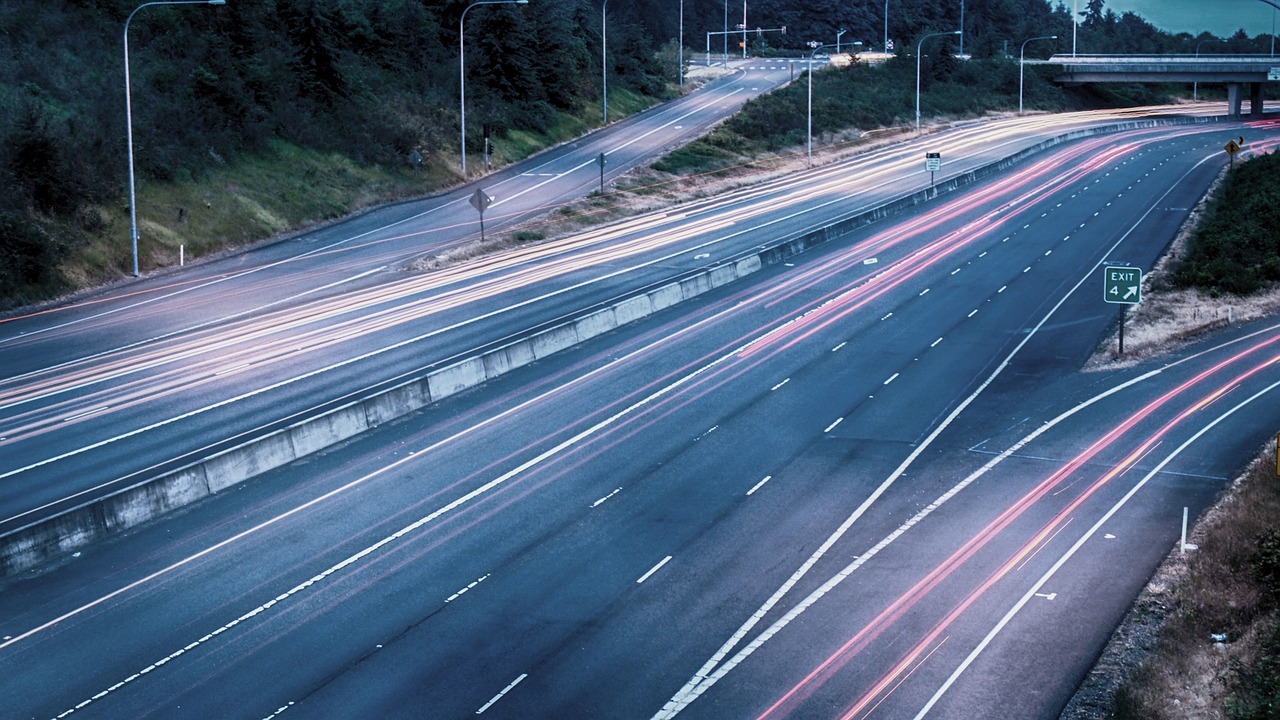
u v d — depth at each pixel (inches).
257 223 2400.3
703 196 3161.9
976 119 5007.4
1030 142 4227.4
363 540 983.6
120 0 2829.7
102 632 812.0
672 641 800.9
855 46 7549.2
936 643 799.7
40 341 1631.4
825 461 1195.3
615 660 773.3
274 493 1100.5
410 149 3090.6
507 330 1706.4
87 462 1149.7
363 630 816.3
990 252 2342.5
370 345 1621.6
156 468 1132.5
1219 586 877.8
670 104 4702.3
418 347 1610.5
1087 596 876.0
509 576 910.4
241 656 776.3
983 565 933.8
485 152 3267.7
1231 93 5428.2
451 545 973.2
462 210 2760.8
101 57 2593.5
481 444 1246.9
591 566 930.1
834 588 888.3
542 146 3676.2
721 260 2260.1
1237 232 2201.0
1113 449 1230.9
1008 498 1088.8
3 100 2199.8
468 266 2223.2
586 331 1715.1
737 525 1019.9
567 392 1446.9
